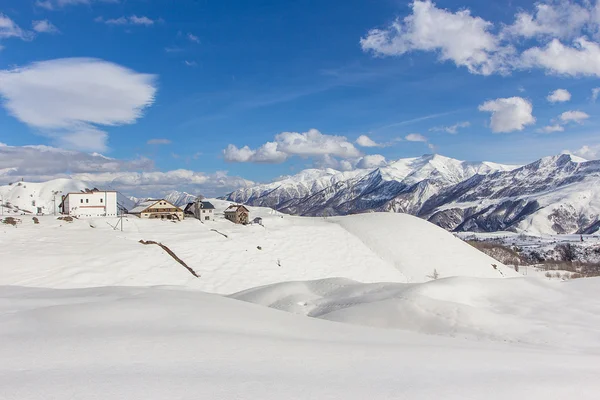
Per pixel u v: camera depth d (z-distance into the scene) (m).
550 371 15.06
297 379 11.77
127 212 111.31
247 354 14.19
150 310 20.20
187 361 12.88
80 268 58.22
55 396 9.47
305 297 40.78
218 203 177.12
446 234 105.44
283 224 105.31
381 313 30.69
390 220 110.81
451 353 17.09
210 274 66.62
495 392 11.87
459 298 34.94
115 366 11.97
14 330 16.09
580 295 37.31
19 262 57.03
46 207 158.50
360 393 10.91
